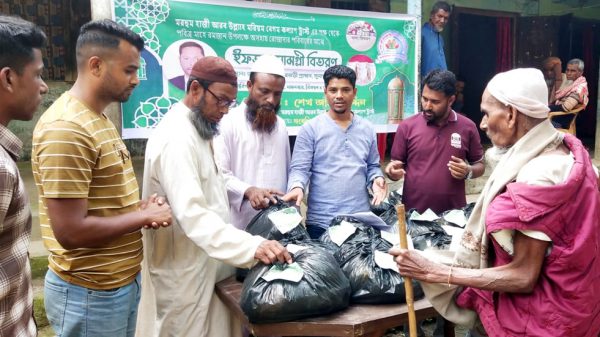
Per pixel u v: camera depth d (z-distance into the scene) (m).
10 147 1.28
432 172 2.94
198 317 2.09
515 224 1.36
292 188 2.65
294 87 3.95
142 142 6.97
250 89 2.68
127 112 3.38
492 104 1.50
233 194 2.54
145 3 3.35
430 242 2.31
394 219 2.68
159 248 2.07
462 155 2.95
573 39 9.41
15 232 1.26
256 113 2.64
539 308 1.42
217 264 2.18
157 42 3.42
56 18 6.51
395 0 6.96
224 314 2.20
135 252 1.86
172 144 1.96
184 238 2.06
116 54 1.63
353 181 2.78
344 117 2.82
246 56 3.74
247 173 2.69
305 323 1.75
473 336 1.84
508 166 1.47
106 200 1.69
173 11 3.45
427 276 1.54
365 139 2.86
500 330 1.52
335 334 1.73
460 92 7.96
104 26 1.63
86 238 1.58
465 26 9.14
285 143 2.83
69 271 1.70
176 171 1.93
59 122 1.55
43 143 1.55
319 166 2.79
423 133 2.96
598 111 7.17
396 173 2.88
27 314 1.35
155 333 2.14
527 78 1.44
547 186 1.35
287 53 3.88
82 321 1.72
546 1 8.47
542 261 1.41
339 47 4.06
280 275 1.78
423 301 1.93
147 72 3.42
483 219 1.50
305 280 1.76
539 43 8.19
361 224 2.39
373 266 1.94
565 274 1.38
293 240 2.23
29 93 1.32
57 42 6.55
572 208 1.37
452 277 1.50
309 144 2.79
